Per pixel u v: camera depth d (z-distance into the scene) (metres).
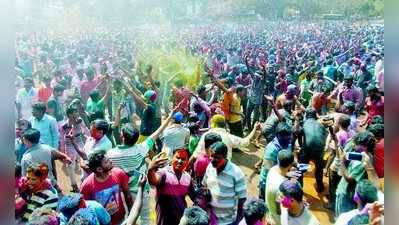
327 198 7.31
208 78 13.19
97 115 7.50
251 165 9.09
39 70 15.47
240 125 9.38
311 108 7.16
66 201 3.54
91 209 3.39
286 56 25.53
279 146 5.32
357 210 3.63
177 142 6.19
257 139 10.52
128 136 4.74
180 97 8.89
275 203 4.18
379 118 5.99
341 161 5.04
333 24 49.81
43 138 6.34
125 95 9.41
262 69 12.13
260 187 5.48
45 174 4.02
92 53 25.14
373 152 4.68
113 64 15.41
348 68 15.30
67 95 9.62
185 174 4.44
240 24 54.38
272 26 52.31
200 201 4.32
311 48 31.14
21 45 26.58
